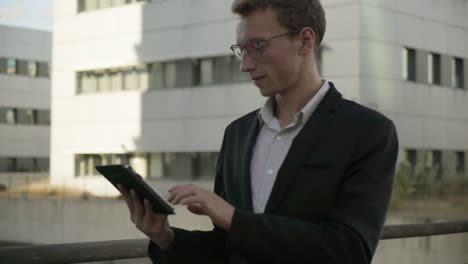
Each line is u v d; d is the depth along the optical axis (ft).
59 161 121.80
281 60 7.14
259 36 7.12
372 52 92.38
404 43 96.94
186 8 106.32
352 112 7.18
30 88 183.52
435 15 102.12
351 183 6.91
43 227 98.27
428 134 100.22
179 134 107.04
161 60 109.09
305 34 7.20
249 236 6.50
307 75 7.36
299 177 6.97
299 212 6.92
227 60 102.37
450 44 104.63
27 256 7.89
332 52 92.32
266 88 7.30
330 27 92.58
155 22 109.91
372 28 92.58
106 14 116.16
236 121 8.18
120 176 6.52
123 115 114.01
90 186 117.29
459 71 106.93
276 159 7.28
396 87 95.30
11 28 181.16
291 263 6.58
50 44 186.70
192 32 105.60
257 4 7.14
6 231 102.47
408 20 97.71
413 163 97.96
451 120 104.32
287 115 7.46
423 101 99.71
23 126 182.09
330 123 7.12
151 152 110.83
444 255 24.31
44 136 185.06
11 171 179.83
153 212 6.83
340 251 6.61
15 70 181.98
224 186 7.80
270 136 7.50
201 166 105.09
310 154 7.01
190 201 6.57
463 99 106.22
